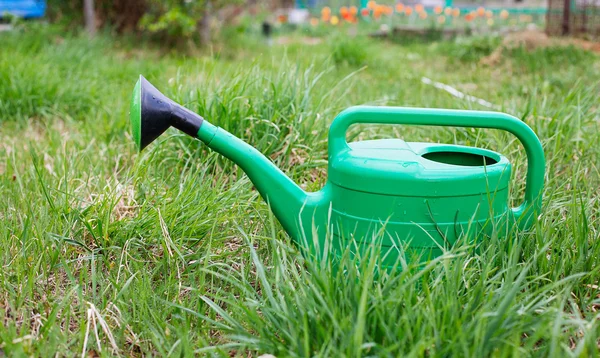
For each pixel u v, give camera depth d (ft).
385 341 3.04
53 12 15.49
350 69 12.60
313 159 5.37
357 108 3.63
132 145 6.10
